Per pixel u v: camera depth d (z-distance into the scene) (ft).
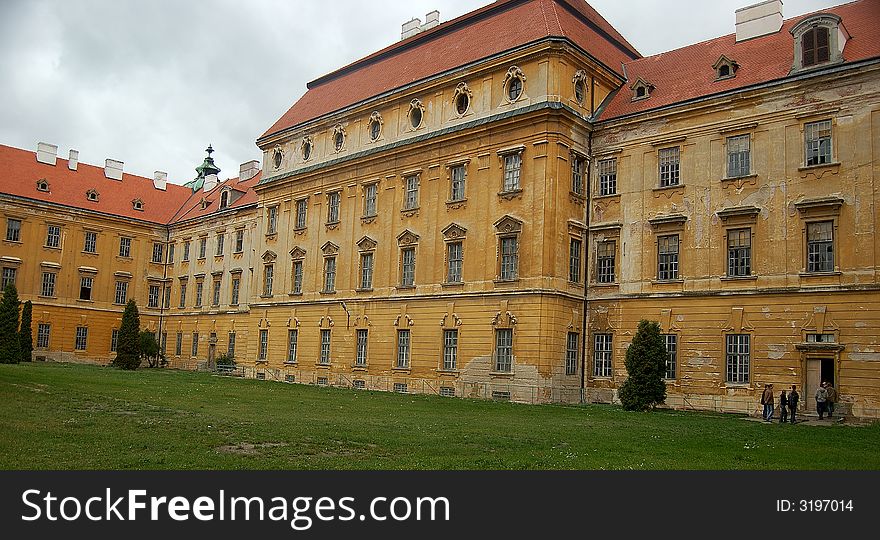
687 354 131.64
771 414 111.65
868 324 112.78
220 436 68.49
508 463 57.98
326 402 119.55
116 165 288.92
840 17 121.90
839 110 119.34
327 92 207.92
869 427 102.73
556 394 137.80
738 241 128.67
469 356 148.05
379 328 168.66
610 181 147.74
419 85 166.40
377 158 175.11
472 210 152.97
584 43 155.53
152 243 285.02
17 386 111.34
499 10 168.14
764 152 126.93
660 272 137.80
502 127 148.77
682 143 137.69
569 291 143.23
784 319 121.29
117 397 106.01
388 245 170.40
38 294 252.83
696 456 65.98
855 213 116.06
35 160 266.77
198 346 258.37
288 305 197.57
